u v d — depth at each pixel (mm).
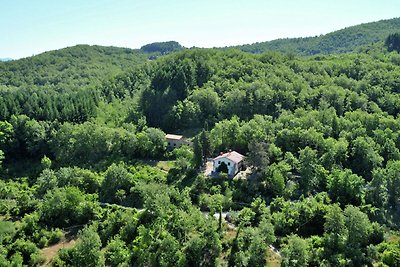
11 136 156000
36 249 92812
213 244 87312
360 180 114188
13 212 111688
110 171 121875
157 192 109875
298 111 164375
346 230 91375
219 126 147500
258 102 175000
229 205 110625
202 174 126500
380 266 83188
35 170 145750
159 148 152625
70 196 108500
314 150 132750
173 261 84312
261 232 90250
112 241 92562
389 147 138125
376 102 181625
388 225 105750
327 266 82312
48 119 169375
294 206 104125
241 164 131625
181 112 177500
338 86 192875
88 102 184000
